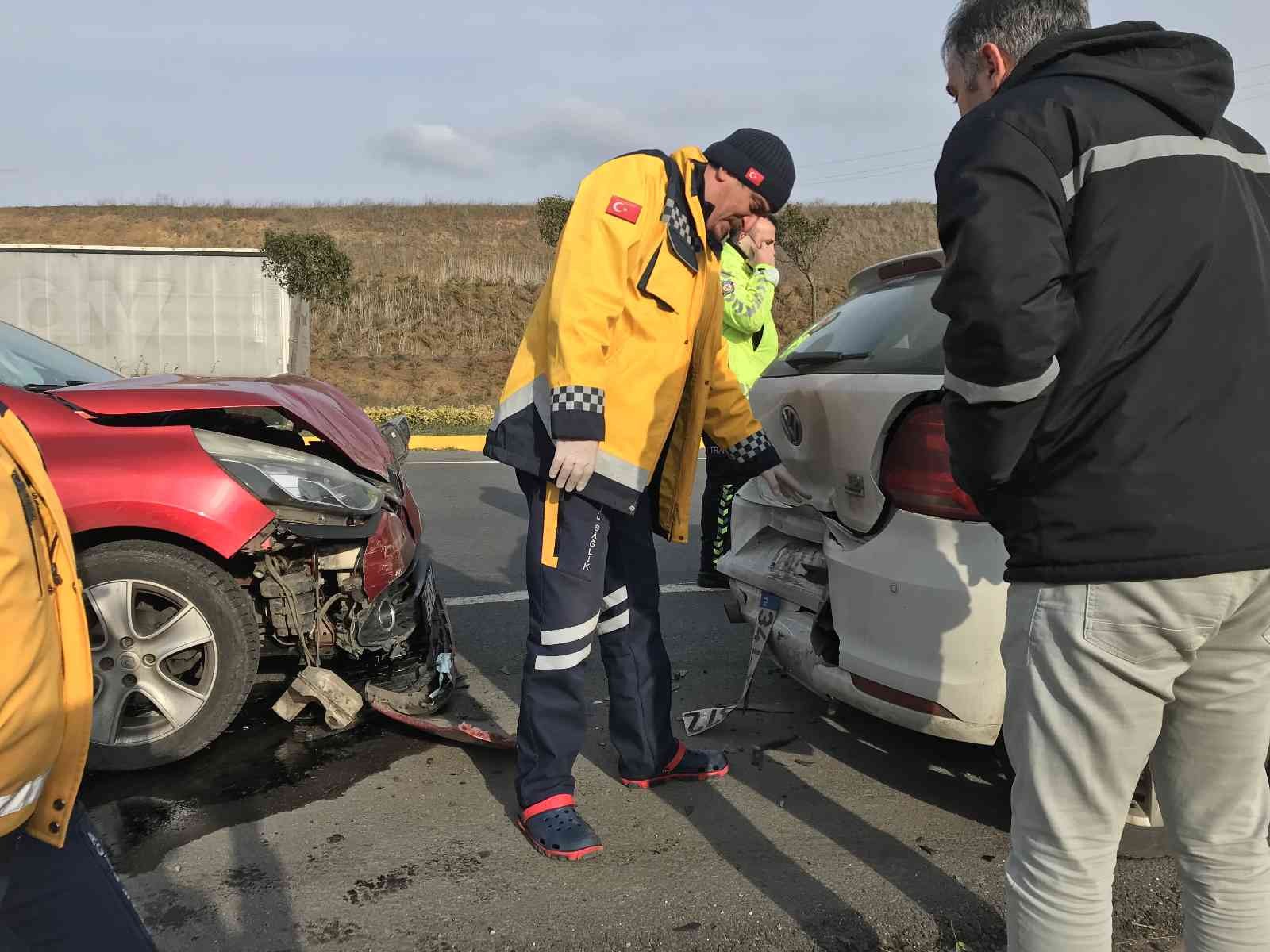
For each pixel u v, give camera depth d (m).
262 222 37.72
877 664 2.57
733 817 2.77
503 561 5.97
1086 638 1.52
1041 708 1.59
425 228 37.56
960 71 1.86
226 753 3.13
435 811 2.78
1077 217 1.48
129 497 2.83
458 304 26.97
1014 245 1.41
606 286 2.35
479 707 3.57
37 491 1.31
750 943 2.18
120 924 1.44
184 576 2.89
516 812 2.78
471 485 9.16
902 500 2.50
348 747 3.19
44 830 1.32
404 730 3.33
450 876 2.44
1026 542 1.59
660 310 2.47
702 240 2.54
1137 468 1.46
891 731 3.40
